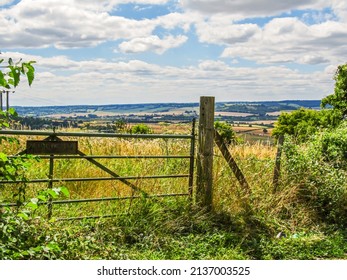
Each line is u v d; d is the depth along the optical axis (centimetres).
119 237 703
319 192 918
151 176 795
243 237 753
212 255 688
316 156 1049
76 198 791
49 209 700
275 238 773
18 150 884
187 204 802
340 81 2383
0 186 709
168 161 927
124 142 1067
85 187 820
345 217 906
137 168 897
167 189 830
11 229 459
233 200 838
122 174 881
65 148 722
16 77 380
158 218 756
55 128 718
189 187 834
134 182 818
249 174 923
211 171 826
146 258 645
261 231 792
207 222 779
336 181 939
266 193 898
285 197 891
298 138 1150
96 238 673
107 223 733
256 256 708
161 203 793
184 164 923
